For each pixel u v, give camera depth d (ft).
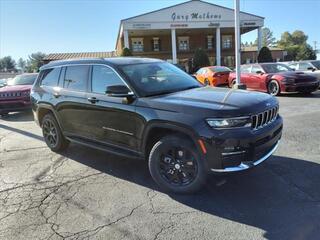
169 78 15.97
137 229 10.92
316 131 21.85
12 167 17.80
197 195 13.16
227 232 10.49
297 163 15.94
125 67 15.31
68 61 18.54
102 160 18.19
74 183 15.10
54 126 19.67
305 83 40.14
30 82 40.24
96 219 11.69
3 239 10.64
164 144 13.15
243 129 11.76
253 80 45.52
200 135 11.82
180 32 128.26
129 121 14.23
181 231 10.68
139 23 104.53
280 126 14.08
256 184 13.83
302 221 10.85
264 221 11.02
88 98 16.17
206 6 107.04
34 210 12.58
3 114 37.32
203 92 14.20
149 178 15.25
